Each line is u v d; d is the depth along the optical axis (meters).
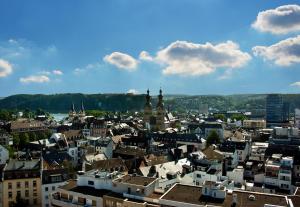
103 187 94.19
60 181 135.50
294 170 139.88
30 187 132.50
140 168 142.25
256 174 137.38
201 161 153.88
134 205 79.88
